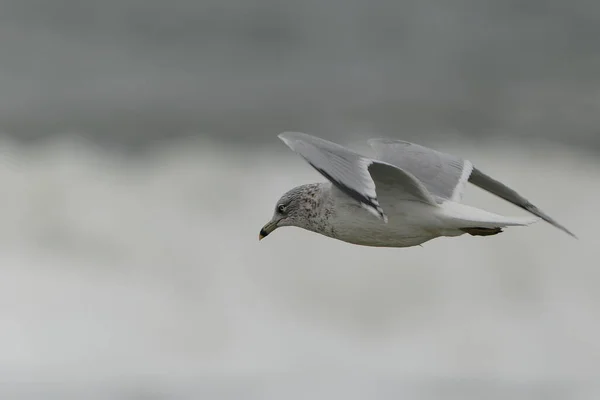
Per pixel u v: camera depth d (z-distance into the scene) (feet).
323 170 29.35
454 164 37.37
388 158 37.29
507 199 38.27
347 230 36.27
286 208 37.86
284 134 31.04
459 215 34.06
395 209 34.53
